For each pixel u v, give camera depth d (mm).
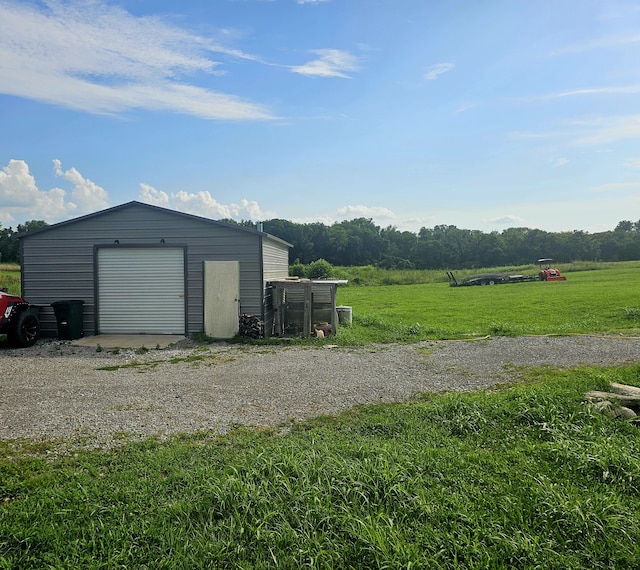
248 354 9703
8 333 10312
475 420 5012
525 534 2980
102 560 2750
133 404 5973
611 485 3717
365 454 4047
